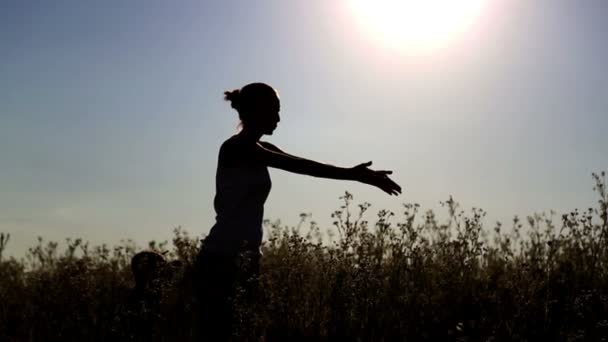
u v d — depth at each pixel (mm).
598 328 5688
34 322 6301
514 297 5980
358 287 5957
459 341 5711
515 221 7238
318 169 5082
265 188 5266
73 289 6676
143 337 5961
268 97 5293
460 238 6535
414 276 6277
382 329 5859
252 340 5398
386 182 5121
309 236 7109
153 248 7273
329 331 5863
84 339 6102
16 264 7480
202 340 5254
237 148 5191
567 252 6852
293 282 6066
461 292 6254
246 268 5168
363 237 6367
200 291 5246
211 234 5230
